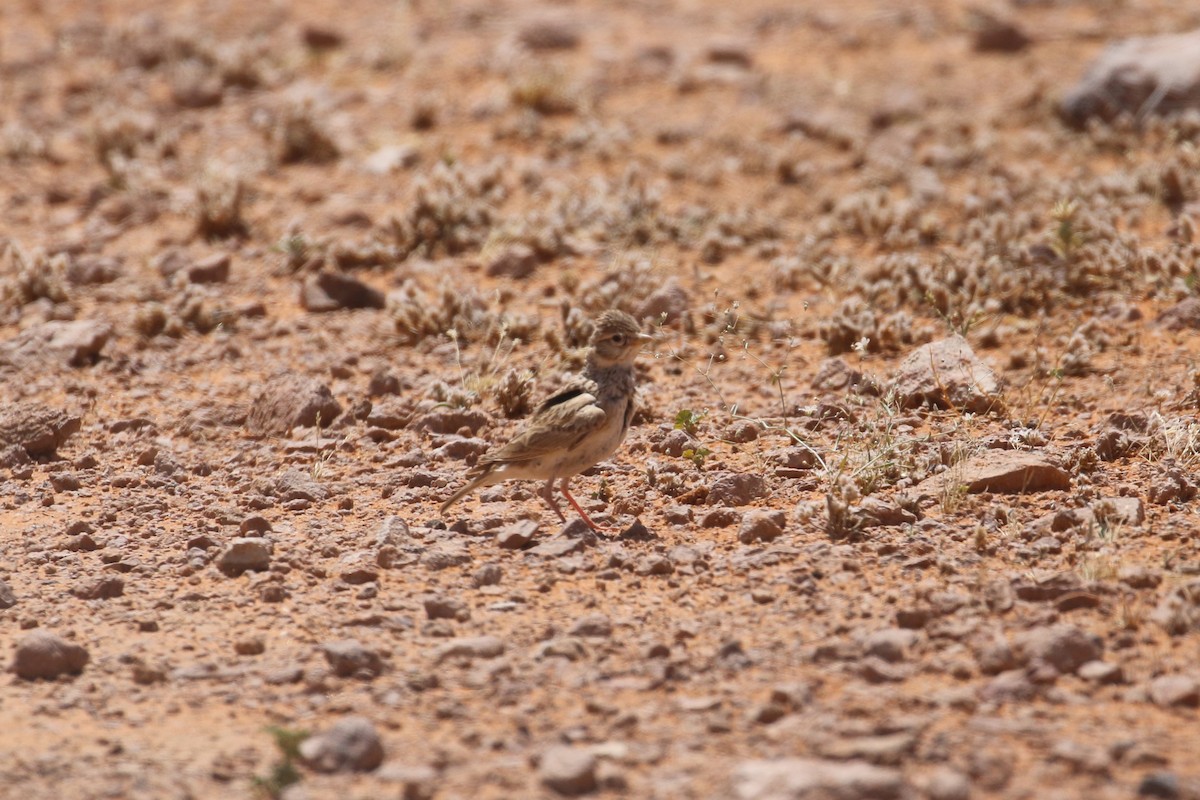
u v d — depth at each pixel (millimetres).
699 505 15328
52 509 15859
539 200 26438
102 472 17047
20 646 11664
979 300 21203
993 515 14297
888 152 28609
